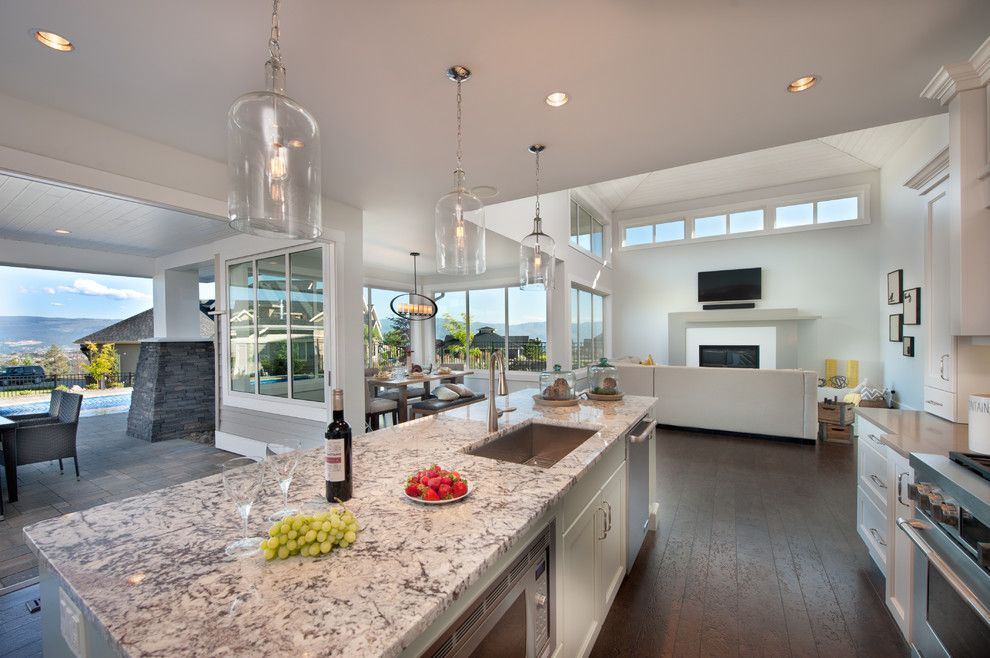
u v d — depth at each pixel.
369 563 0.86
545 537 1.28
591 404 2.73
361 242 3.94
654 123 2.37
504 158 2.82
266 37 1.63
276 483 1.31
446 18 1.55
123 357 9.75
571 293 7.17
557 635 1.35
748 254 8.20
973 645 1.16
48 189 3.12
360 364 3.90
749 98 2.12
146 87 1.98
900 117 2.32
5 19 1.51
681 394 5.48
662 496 3.40
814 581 2.26
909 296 5.66
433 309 6.62
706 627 1.93
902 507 1.84
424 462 1.52
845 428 4.93
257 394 4.44
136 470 4.14
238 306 4.63
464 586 0.80
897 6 1.52
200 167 2.78
